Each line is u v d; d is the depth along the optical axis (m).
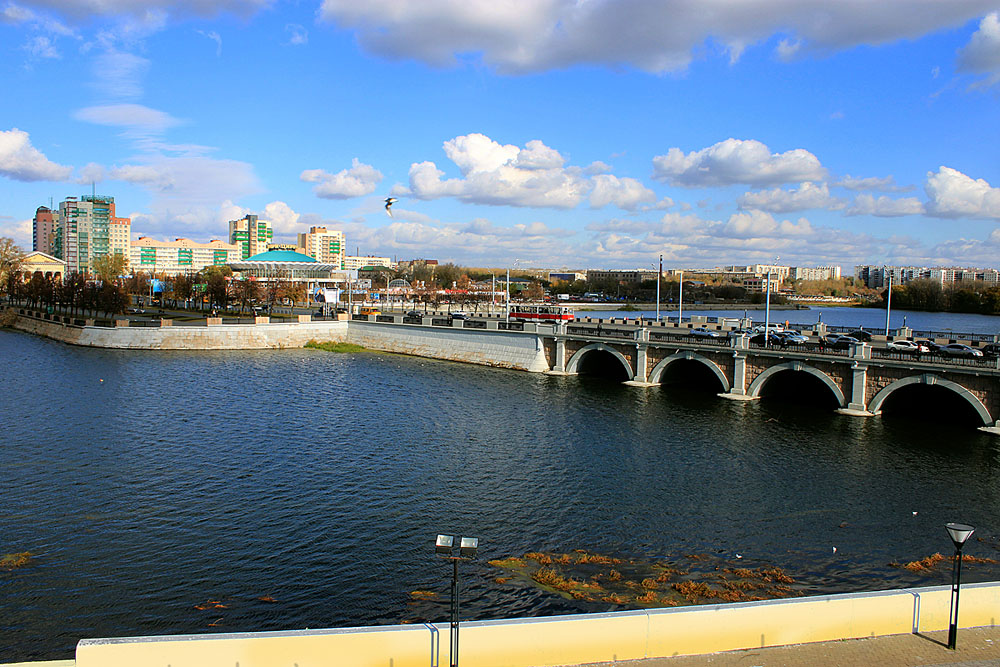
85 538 38.78
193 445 57.50
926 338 93.00
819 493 47.12
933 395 76.44
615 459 54.78
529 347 102.31
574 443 59.50
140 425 64.00
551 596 32.06
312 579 34.19
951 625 21.64
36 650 27.77
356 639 19.48
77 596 32.31
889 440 60.00
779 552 37.78
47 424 63.66
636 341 88.44
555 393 82.88
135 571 34.94
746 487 48.31
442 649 19.89
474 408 73.94
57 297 165.00
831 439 60.56
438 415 70.25
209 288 170.38
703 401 77.81
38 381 85.44
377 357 115.75
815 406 74.38
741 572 35.06
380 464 52.97
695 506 44.62
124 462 52.56
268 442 58.78
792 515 43.19
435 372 99.31
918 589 23.55
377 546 38.09
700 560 36.62
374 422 66.75
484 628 19.77
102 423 64.44
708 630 21.03
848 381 70.06
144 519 41.59
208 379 89.62
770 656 20.94
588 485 48.53
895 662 20.72
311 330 129.12
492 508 44.00
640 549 38.00
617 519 42.38
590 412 72.00
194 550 37.44
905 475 50.81
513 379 93.50
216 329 121.69
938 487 48.31
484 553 37.34
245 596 32.47
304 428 63.91
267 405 73.94
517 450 57.22
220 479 48.97
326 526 40.84
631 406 75.06
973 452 56.22
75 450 55.47
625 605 31.12
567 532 40.34
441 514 42.94
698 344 82.25
